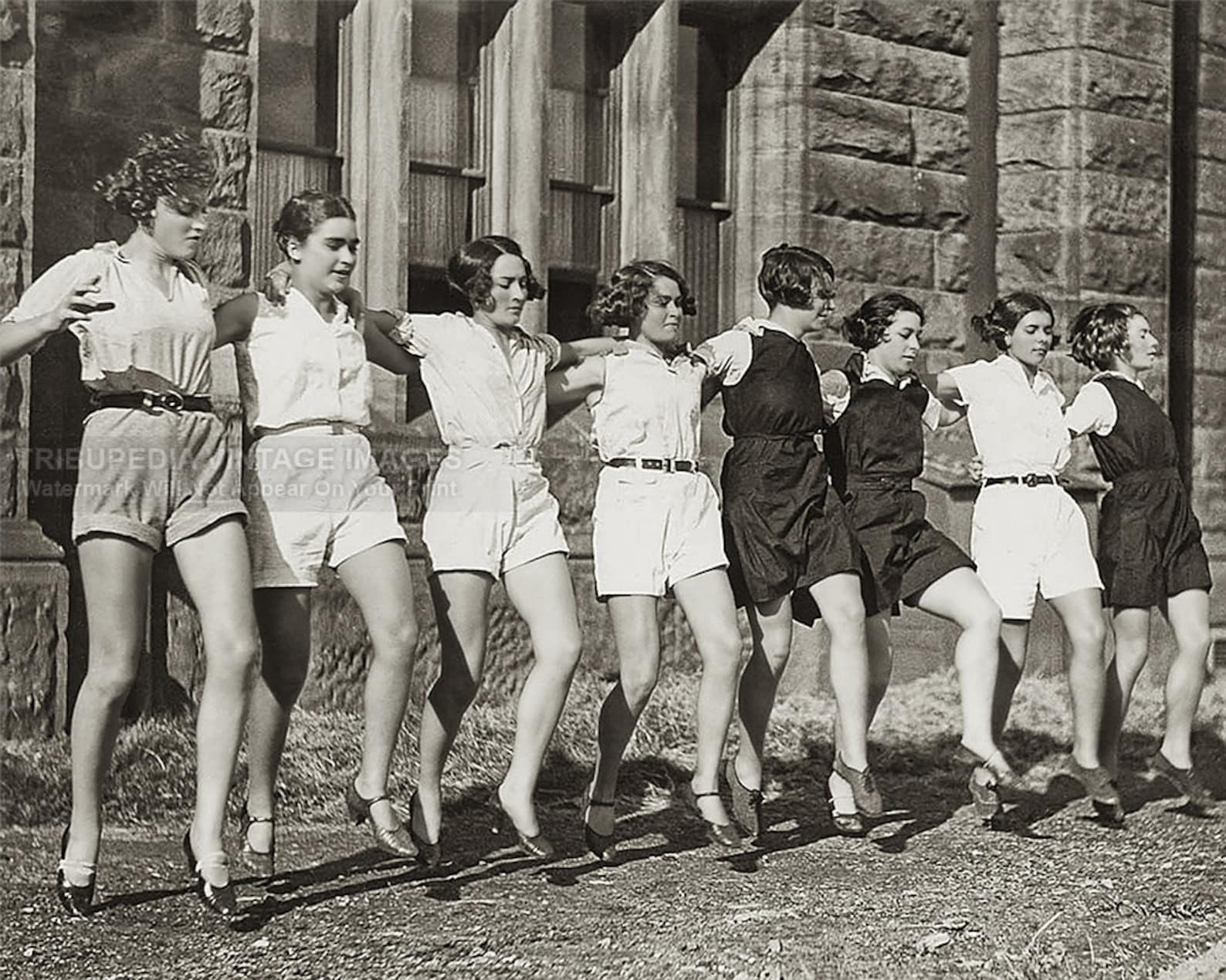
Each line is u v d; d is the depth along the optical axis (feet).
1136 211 39.68
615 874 21.95
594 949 18.43
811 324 23.67
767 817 25.88
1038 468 26.21
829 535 23.40
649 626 22.03
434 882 21.17
